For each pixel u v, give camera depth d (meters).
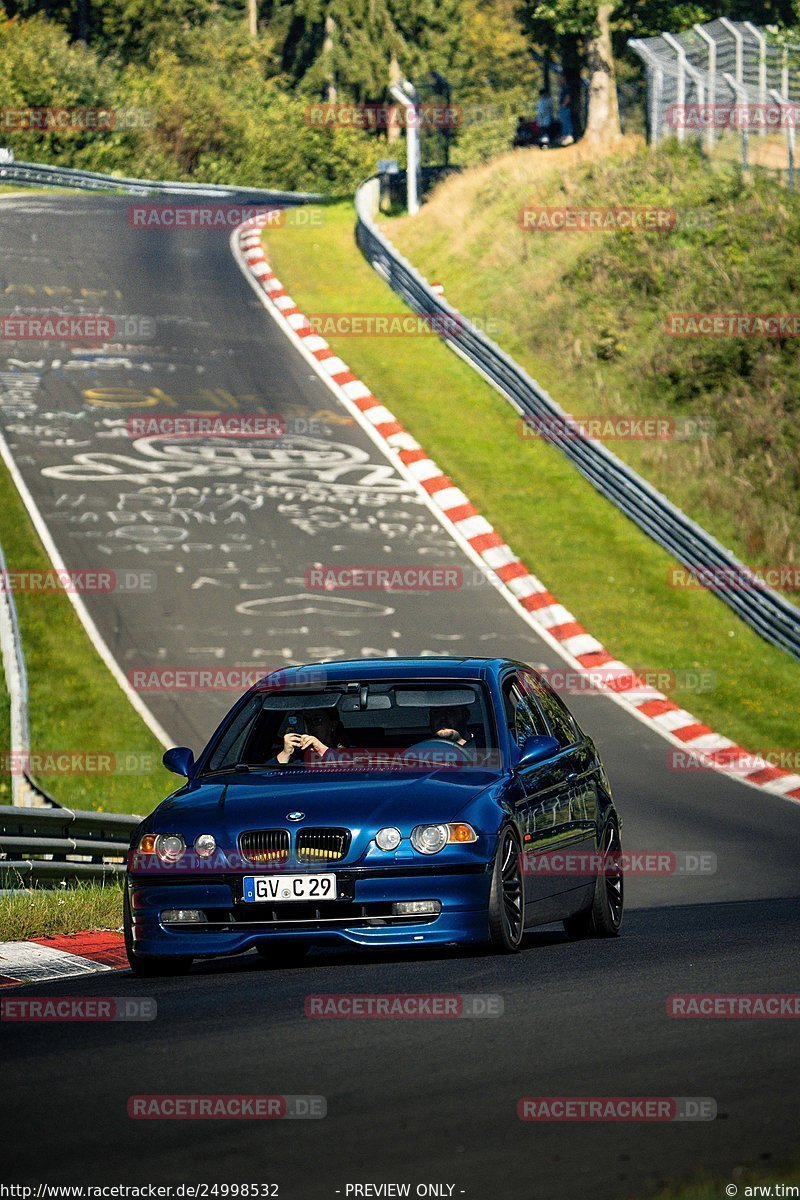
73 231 173.12
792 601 97.94
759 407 115.88
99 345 131.62
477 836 26.81
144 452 108.12
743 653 88.25
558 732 32.59
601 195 147.88
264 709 30.81
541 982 24.14
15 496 98.56
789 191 137.50
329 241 170.50
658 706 79.88
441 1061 18.48
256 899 26.48
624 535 102.56
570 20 169.88
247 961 30.11
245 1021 21.36
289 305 145.62
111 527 95.25
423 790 27.45
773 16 187.12
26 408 115.12
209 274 157.00
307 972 26.50
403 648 82.75
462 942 26.58
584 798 31.88
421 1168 14.11
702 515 106.25
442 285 149.00
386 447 113.44
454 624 87.06
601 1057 18.53
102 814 45.94
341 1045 19.52
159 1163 14.45
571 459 112.69
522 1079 17.47
